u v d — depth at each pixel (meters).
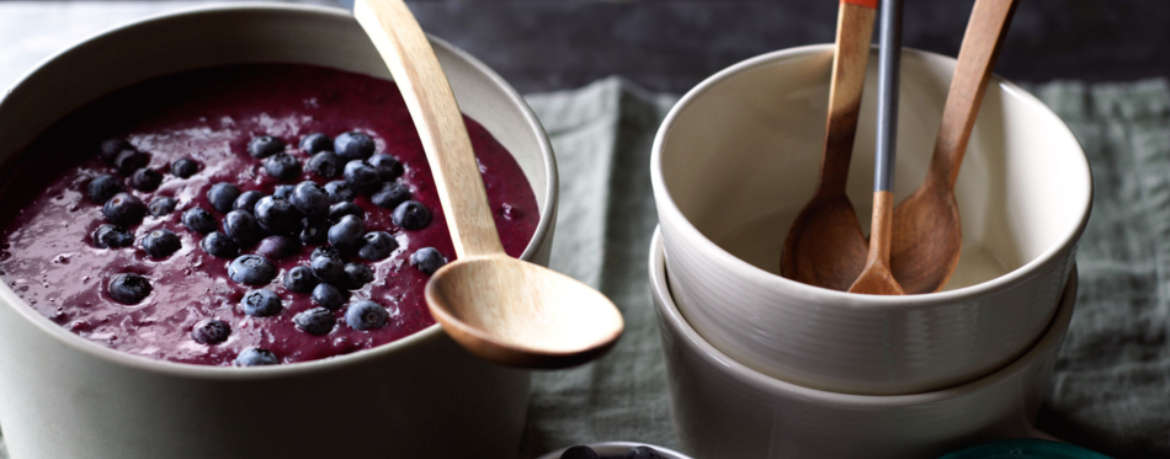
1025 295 0.65
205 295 0.69
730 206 0.78
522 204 0.74
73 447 0.67
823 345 0.65
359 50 0.79
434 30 1.05
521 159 0.76
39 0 1.05
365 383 0.64
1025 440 0.69
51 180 0.74
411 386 0.65
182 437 0.65
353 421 0.65
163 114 0.78
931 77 0.74
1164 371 0.80
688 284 0.69
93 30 1.02
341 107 0.79
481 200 0.67
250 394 0.63
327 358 0.66
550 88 1.00
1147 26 1.04
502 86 0.75
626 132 0.95
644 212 0.91
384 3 0.74
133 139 0.76
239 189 0.74
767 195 0.79
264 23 0.79
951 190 0.73
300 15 0.79
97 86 0.77
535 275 0.64
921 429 0.68
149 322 0.68
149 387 0.63
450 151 0.68
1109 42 1.02
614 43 1.04
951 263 0.73
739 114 0.75
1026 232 0.73
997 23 0.70
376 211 0.73
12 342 0.65
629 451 0.70
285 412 0.64
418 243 0.72
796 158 0.78
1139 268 0.86
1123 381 0.80
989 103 0.73
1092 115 0.95
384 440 0.67
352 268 0.70
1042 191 0.72
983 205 0.75
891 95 0.71
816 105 0.76
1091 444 0.78
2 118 0.73
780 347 0.67
